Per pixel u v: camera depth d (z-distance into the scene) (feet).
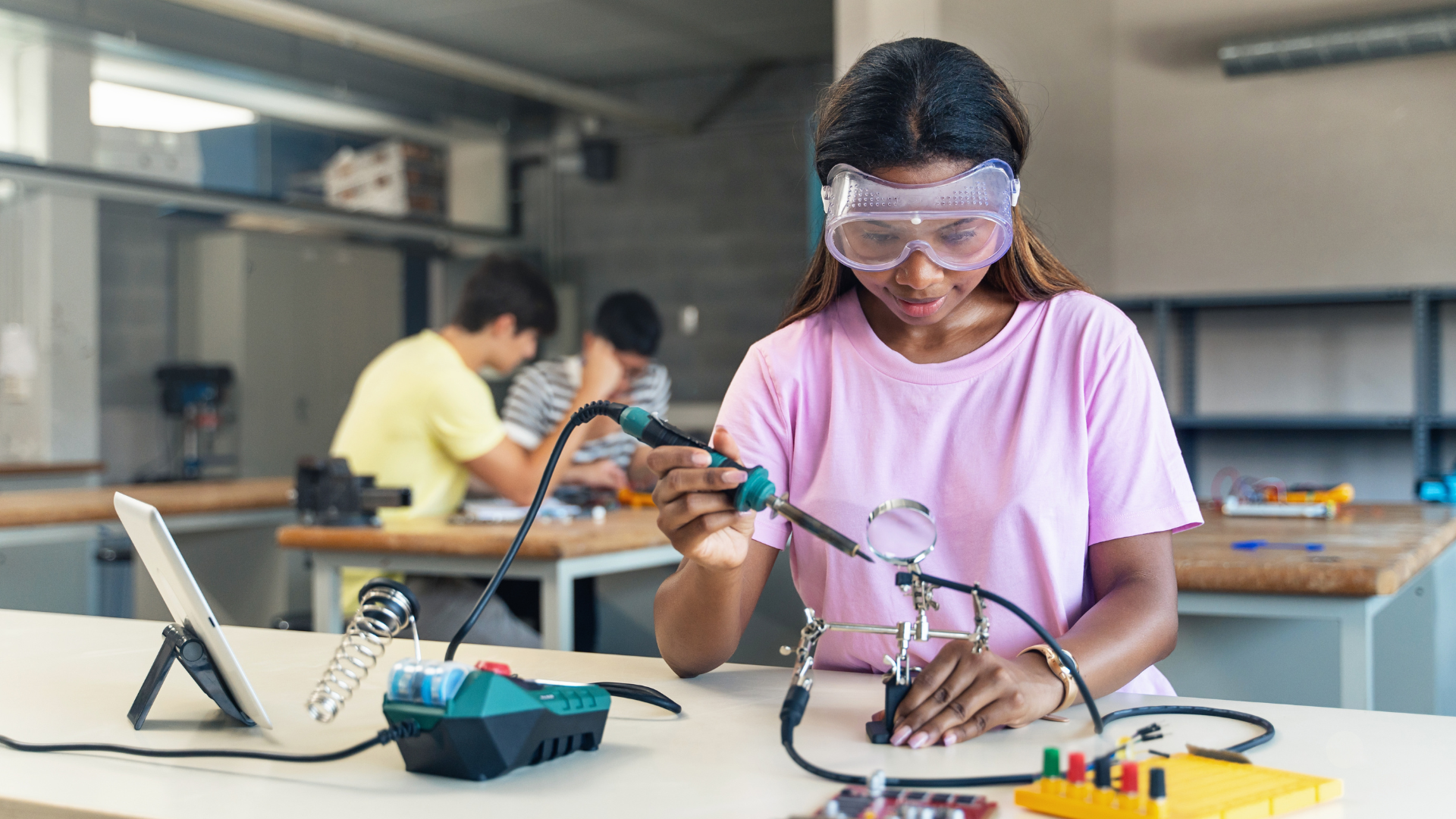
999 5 15.80
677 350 25.29
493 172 26.02
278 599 12.35
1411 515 8.61
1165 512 3.51
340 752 2.45
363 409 9.04
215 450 21.90
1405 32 13.93
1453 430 15.02
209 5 16.69
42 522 10.59
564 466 10.06
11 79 18.51
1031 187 16.93
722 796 2.26
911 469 3.71
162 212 20.83
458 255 25.58
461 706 2.34
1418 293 14.51
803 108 24.21
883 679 3.04
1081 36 16.57
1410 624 7.12
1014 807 2.17
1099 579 3.61
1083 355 3.62
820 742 2.67
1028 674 2.78
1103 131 16.56
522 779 2.39
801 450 3.92
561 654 3.80
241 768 2.49
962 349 3.83
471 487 11.82
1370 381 15.66
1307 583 5.50
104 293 20.89
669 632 3.39
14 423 19.21
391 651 3.81
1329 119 15.39
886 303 3.50
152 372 21.67
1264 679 6.03
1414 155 14.99
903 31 14.43
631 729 2.81
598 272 26.00
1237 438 16.40
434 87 25.61
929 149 3.14
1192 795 2.11
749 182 24.66
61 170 18.80
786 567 8.79
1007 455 3.64
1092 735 2.70
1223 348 16.44
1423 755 2.49
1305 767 2.41
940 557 3.66
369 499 8.02
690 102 25.16
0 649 3.89
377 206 23.70
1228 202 15.97
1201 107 16.05
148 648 3.89
